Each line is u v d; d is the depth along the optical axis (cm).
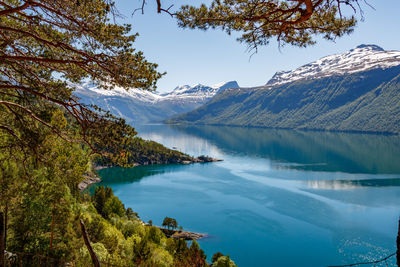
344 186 12381
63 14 1005
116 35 1088
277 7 946
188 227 8225
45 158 1316
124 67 1083
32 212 1984
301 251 6788
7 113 1242
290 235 7588
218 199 10744
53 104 1286
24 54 1110
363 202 9975
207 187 12681
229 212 9331
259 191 11738
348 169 16838
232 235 7688
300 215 8900
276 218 8712
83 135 1149
